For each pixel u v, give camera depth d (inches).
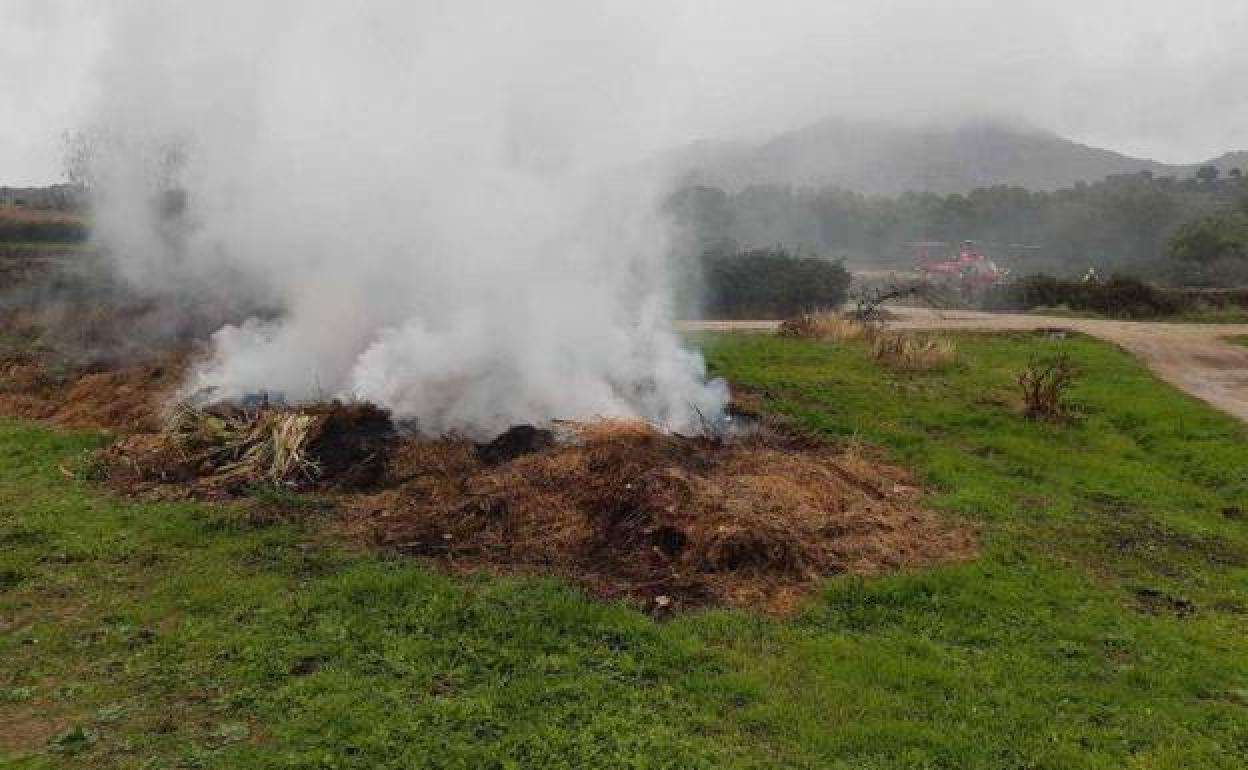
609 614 207.5
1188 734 174.7
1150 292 1024.9
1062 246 2417.6
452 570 232.2
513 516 261.4
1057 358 613.6
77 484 301.1
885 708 176.4
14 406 419.5
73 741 159.9
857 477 314.3
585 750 158.9
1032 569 253.4
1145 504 327.9
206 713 169.6
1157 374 618.2
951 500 306.8
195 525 259.3
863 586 229.5
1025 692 186.2
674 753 159.2
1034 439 410.9
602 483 271.7
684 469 286.8
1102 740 170.7
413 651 189.6
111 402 402.6
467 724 165.3
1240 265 1587.1
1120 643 212.1
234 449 315.0
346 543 249.8
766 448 339.9
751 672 186.9
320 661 187.6
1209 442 419.2
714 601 221.3
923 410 444.8
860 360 566.9
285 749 157.3
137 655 189.6
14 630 202.5
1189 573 264.8
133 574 231.6
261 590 217.5
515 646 194.1
